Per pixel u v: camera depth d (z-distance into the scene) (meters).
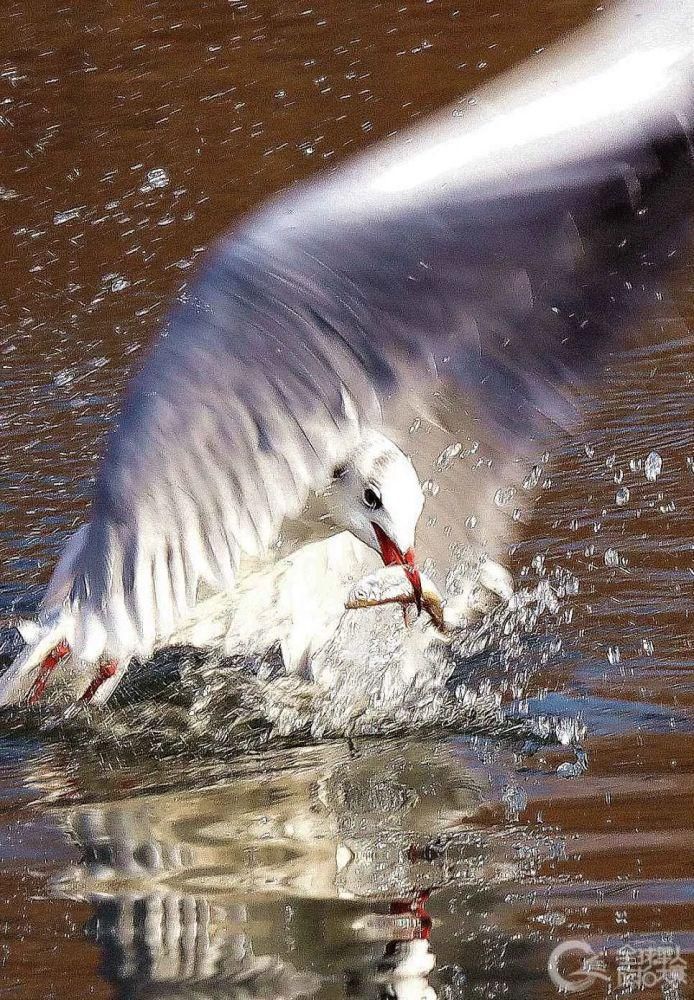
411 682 10.51
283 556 10.62
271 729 10.14
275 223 7.41
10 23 27.81
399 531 9.87
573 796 8.56
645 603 11.38
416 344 7.37
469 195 7.19
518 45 25.94
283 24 27.23
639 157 7.20
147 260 20.70
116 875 7.71
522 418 8.01
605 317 7.85
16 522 13.44
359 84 24.97
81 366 17.34
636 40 7.30
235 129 23.88
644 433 14.38
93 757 9.75
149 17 27.70
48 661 10.34
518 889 7.40
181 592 7.61
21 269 20.59
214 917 7.20
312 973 6.57
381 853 7.88
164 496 7.46
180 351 7.41
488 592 10.94
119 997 6.45
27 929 7.16
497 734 9.74
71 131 24.30
